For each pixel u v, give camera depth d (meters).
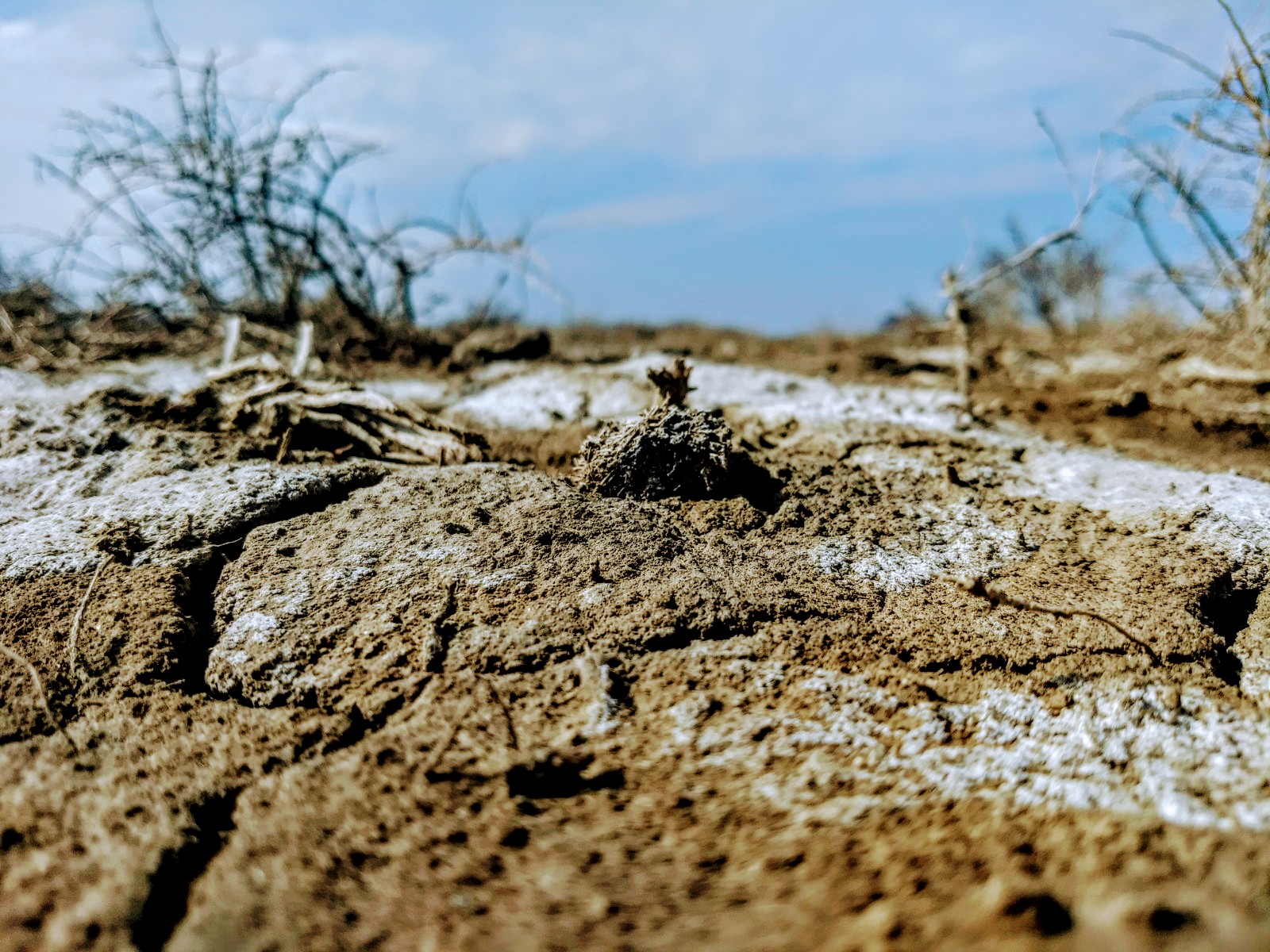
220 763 0.22
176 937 0.17
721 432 0.34
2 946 0.17
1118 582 0.29
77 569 0.28
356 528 0.31
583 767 0.21
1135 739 0.21
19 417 0.39
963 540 0.32
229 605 0.27
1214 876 0.17
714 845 0.19
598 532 0.30
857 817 0.19
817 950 0.16
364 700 0.24
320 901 0.18
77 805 0.20
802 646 0.25
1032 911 0.16
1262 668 0.25
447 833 0.19
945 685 0.24
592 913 0.17
